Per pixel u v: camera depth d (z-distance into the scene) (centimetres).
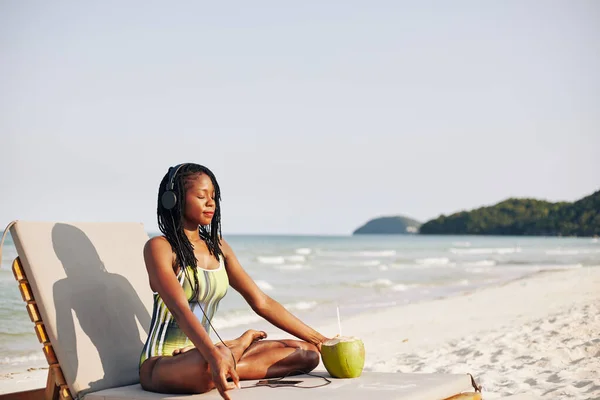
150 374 334
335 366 353
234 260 390
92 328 357
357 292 2059
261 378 358
